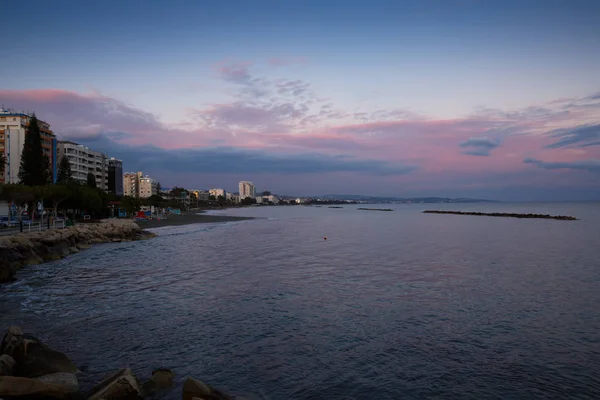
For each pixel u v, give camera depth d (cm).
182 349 1476
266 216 15100
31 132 8306
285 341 1567
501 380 1268
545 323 1806
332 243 5106
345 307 2038
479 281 2667
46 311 1945
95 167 15288
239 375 1277
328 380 1254
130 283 2591
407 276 2838
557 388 1220
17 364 1190
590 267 3212
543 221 10294
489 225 8862
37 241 3812
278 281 2650
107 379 1096
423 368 1345
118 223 5925
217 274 2900
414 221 10912
